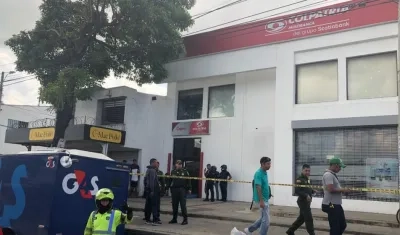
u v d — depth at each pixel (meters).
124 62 19.92
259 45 18.30
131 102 21.25
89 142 20.52
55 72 18.73
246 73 19.34
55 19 18.89
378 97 15.16
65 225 7.37
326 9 16.47
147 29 17.97
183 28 20.09
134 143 21.05
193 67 20.77
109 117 22.41
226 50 19.48
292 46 17.23
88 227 5.50
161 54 19.62
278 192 16.66
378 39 15.27
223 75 19.81
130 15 17.89
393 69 15.02
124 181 8.41
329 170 7.77
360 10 15.64
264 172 8.48
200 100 21.36
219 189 19.03
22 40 18.84
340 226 7.55
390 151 14.57
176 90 22.17
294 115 16.78
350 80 15.93
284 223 11.90
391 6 14.97
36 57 18.66
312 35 16.70
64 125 18.86
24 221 7.63
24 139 21.66
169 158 21.70
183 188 11.94
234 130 19.39
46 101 16.81
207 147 20.23
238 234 8.44
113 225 5.47
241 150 19.00
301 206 9.08
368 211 14.59
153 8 18.02
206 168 19.45
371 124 14.91
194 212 14.02
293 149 16.66
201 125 20.52
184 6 19.98
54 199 7.28
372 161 14.91
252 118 18.88
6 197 8.12
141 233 10.62
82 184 7.67
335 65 16.36
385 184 14.54
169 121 22.14
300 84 17.12
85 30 18.66
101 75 20.22
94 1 17.95
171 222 12.01
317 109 16.27
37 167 7.69
